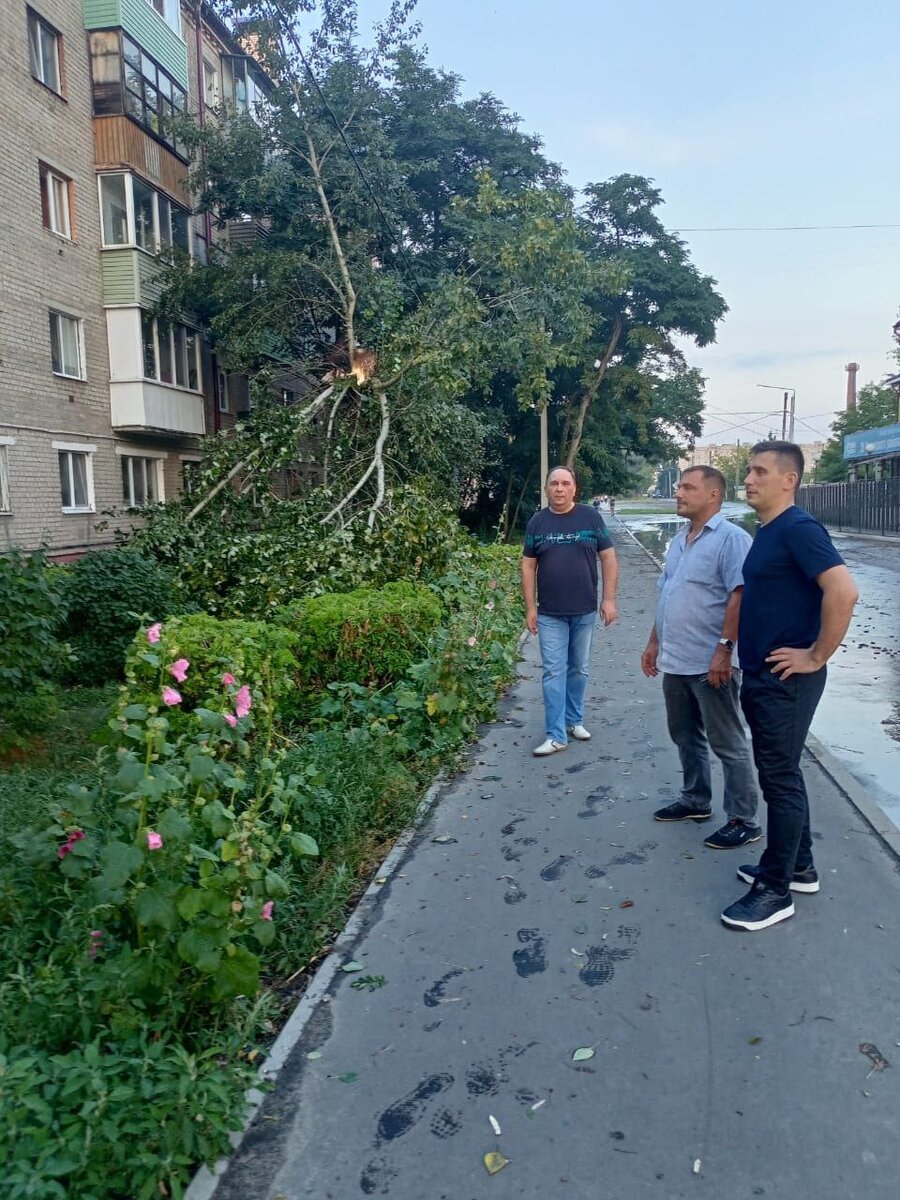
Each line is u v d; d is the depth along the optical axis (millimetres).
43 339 15586
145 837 2748
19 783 5316
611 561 6242
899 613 14164
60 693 8039
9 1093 2268
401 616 6844
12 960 3068
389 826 4852
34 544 15258
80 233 16750
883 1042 2859
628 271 18500
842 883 3986
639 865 4250
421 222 24219
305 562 9766
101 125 17203
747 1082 2688
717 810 4961
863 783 5852
